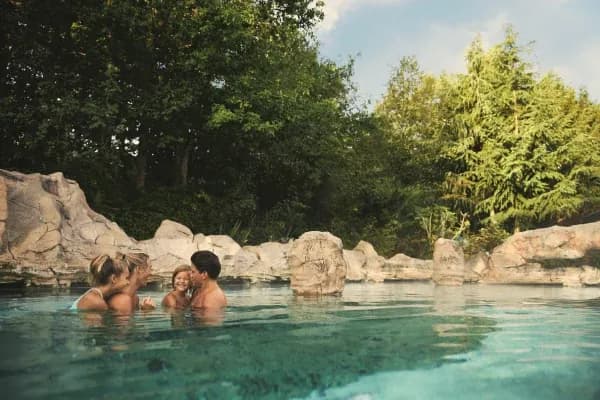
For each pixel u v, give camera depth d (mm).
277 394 2127
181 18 17734
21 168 16250
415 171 31844
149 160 22156
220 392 2121
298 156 22141
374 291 10758
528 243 17125
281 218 22203
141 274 5695
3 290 8625
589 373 2639
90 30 16609
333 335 3768
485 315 5598
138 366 2559
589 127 34188
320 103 21062
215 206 19922
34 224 9195
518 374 2605
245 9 18734
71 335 3582
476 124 29531
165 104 16734
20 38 15414
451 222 27875
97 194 16766
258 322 4539
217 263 6172
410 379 2461
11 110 15102
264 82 19562
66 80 16047
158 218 17391
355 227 26609
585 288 13805
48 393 2055
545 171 27953
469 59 31203
